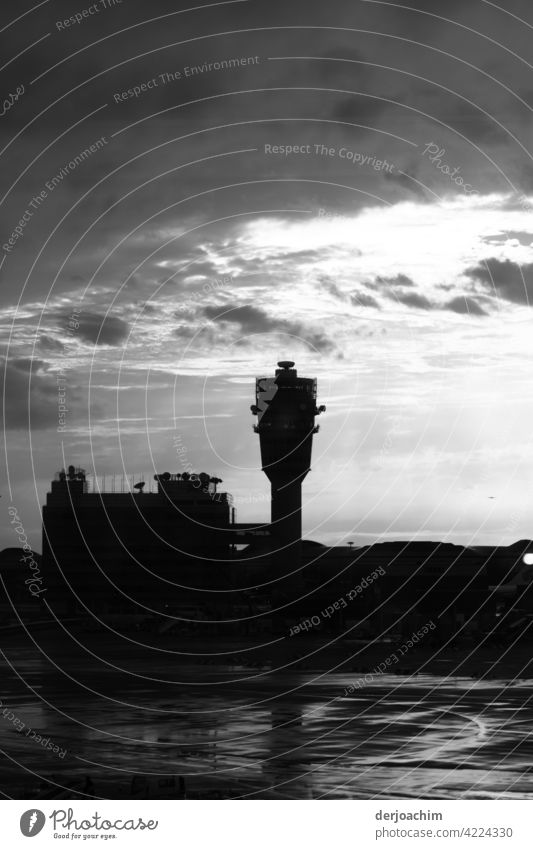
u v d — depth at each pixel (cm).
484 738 3822
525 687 5881
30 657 8962
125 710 4819
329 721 4359
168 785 2834
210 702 5159
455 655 8806
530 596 13788
